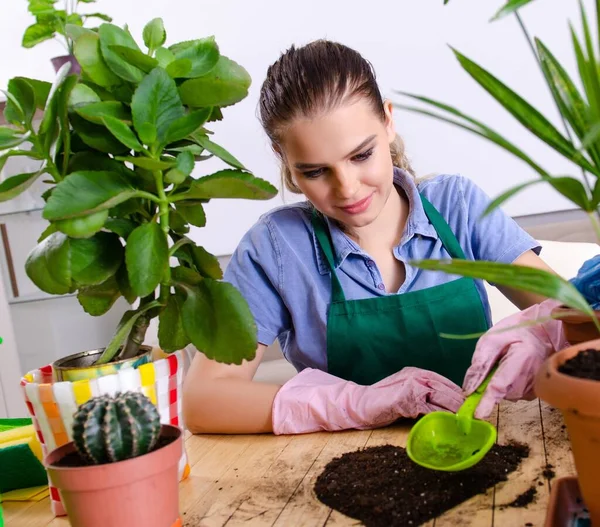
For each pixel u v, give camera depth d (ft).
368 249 4.18
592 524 1.69
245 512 2.23
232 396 3.19
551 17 6.81
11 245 8.75
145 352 2.60
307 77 3.31
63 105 2.26
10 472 2.70
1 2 8.27
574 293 1.54
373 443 2.73
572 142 1.69
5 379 8.82
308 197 3.65
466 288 3.88
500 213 4.32
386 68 7.39
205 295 2.40
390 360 3.83
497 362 2.65
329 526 2.06
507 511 2.00
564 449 2.39
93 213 2.17
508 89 1.68
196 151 2.60
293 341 4.36
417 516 2.02
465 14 7.07
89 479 1.82
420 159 7.41
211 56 2.50
